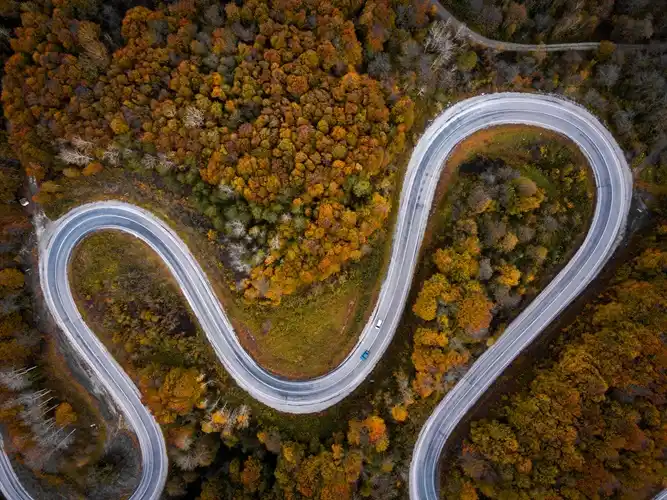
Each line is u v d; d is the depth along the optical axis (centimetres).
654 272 6838
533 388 6731
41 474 6762
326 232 6412
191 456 7056
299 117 6141
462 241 6894
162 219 6988
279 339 7169
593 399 6325
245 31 6316
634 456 6016
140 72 6197
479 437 6669
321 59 6322
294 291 6869
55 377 7012
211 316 7200
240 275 6950
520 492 6203
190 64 6200
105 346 7156
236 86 6191
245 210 6475
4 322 6575
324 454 6756
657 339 6191
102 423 7181
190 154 6322
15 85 6306
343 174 6294
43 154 6400
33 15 6244
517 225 7025
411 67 6862
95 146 6350
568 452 6156
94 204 6981
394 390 7044
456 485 6688
